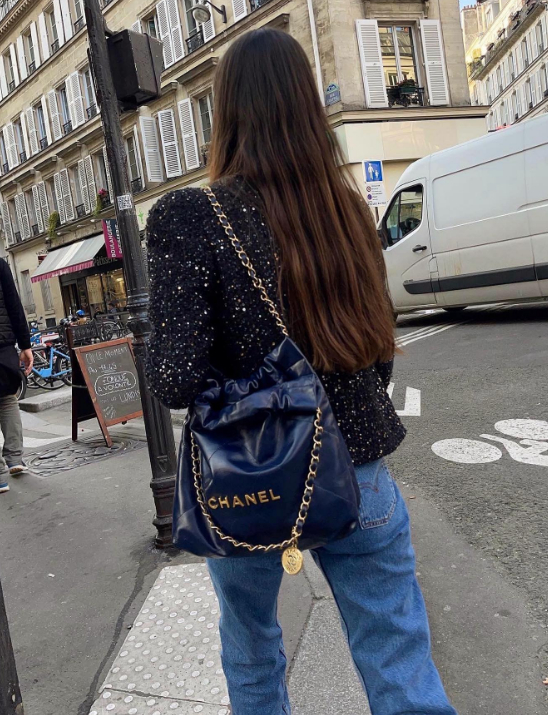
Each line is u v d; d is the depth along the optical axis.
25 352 4.92
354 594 1.29
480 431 4.61
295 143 1.25
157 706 2.02
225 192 1.20
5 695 1.50
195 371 1.11
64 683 2.24
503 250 8.69
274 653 1.44
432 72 18.38
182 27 21.05
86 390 6.02
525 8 45.25
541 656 2.14
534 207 8.25
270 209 1.21
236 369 1.21
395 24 18.28
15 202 32.12
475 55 62.22
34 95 28.22
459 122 18.33
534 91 45.78
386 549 1.27
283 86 1.27
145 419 3.22
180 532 1.15
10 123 30.38
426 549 2.99
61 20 25.38
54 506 4.20
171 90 21.58
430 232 9.64
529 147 8.26
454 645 2.26
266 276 1.17
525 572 2.66
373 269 1.31
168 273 1.13
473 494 3.52
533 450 4.07
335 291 1.22
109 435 6.14
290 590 2.66
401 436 1.35
